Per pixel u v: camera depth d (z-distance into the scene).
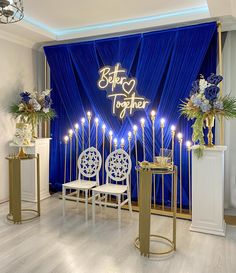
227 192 3.98
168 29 3.89
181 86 3.86
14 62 4.54
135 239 3.03
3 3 2.00
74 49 4.59
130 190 4.19
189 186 3.93
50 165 5.07
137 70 4.14
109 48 4.35
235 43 3.83
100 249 2.85
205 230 3.27
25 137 4.19
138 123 4.21
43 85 5.20
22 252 2.76
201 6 3.61
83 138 4.65
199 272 2.43
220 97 3.36
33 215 3.84
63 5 3.54
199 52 3.72
